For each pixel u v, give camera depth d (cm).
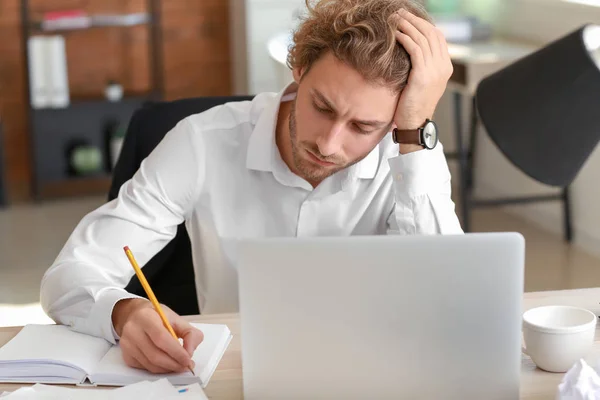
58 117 546
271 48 491
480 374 132
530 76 201
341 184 187
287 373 132
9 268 425
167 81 600
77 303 162
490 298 129
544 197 436
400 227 177
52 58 529
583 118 197
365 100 155
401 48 162
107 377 145
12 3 549
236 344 161
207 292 200
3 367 146
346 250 127
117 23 543
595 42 199
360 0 160
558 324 155
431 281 128
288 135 184
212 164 190
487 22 514
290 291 129
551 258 422
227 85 611
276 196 190
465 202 430
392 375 131
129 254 151
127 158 219
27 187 561
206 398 135
